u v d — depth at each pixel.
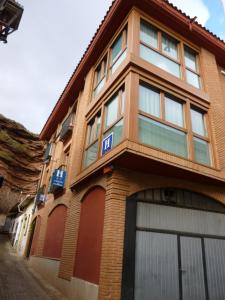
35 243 14.52
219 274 7.07
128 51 7.92
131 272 5.89
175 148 7.30
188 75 9.11
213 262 7.15
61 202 10.99
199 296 6.50
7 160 41.78
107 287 5.56
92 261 6.76
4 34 8.61
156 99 7.67
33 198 18.08
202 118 8.69
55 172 11.30
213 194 8.05
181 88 8.21
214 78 9.76
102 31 9.73
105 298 5.45
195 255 6.95
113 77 8.23
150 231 6.60
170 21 9.18
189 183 7.70
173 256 6.61
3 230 35.34
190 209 7.52
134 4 8.63
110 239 6.01
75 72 12.49
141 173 7.14
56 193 12.13
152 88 7.73
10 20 8.40
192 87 8.59
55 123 17.27
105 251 6.01
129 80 7.19
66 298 7.64
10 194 39.59
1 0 8.09
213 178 7.51
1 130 44.62
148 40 8.54
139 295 5.79
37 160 46.16
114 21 9.29
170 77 8.09
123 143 6.27
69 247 8.65
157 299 5.95
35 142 48.19
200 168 7.27
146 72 7.60
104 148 7.58
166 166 6.75
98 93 9.52
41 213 14.97
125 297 5.62
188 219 7.35
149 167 6.84
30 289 8.39
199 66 9.76
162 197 7.19
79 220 8.52
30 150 46.97
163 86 7.86
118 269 5.80
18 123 48.72
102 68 10.25
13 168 42.88
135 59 7.52
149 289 5.95
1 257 15.62
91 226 7.46
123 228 6.28
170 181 7.42
